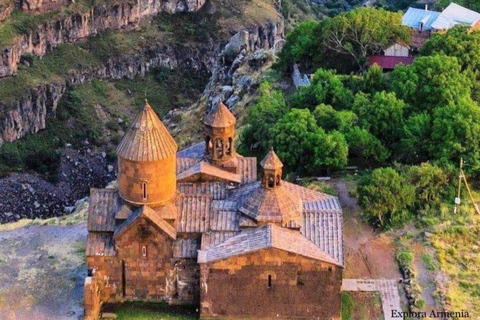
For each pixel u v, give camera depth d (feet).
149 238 345.72
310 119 480.64
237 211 356.38
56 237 429.79
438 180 438.40
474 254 396.37
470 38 559.79
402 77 516.73
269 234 339.77
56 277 387.34
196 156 431.84
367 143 475.72
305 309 344.90
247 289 342.44
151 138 340.59
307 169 473.26
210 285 342.44
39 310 361.10
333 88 530.27
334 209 358.84
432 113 490.90
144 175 341.21
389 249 399.24
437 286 370.32
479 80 542.98
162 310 354.33
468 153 454.81
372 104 495.82
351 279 375.04
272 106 524.93
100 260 350.84
